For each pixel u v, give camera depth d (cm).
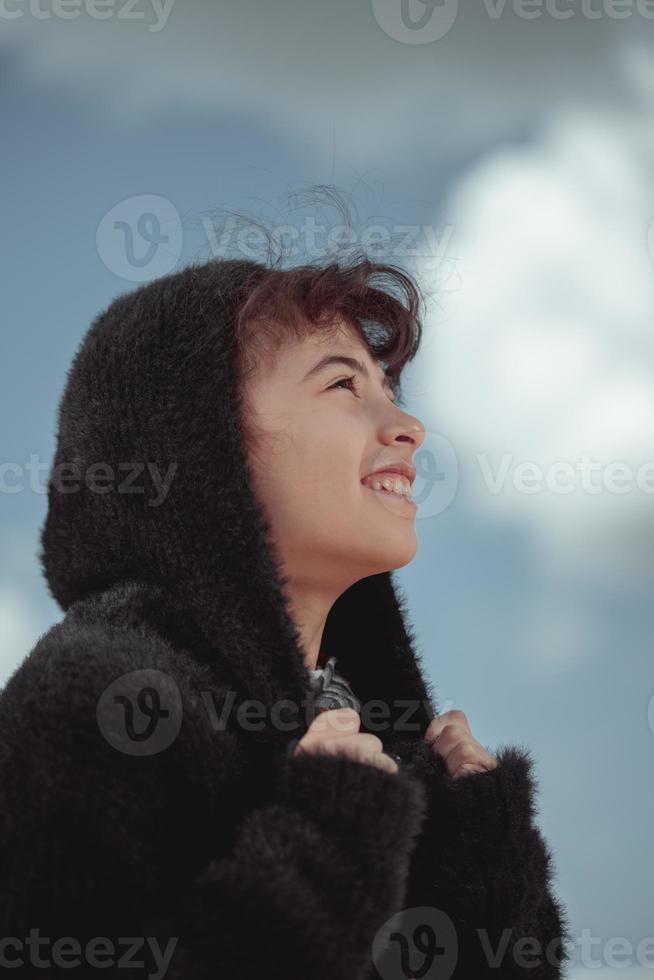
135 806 230
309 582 318
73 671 246
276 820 237
